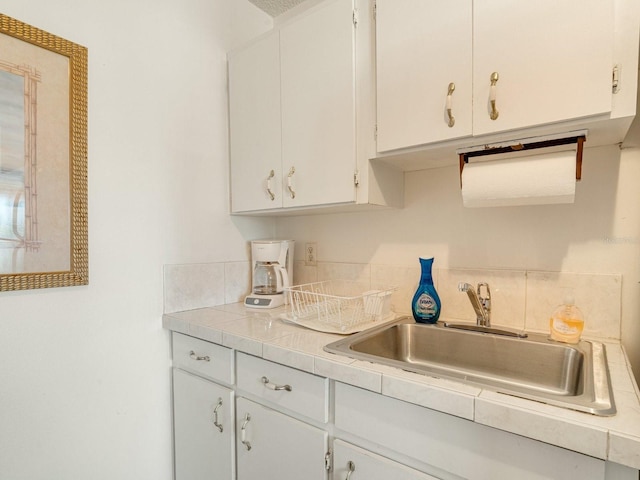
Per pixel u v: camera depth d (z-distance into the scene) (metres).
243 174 1.54
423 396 0.71
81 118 1.12
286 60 1.36
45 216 1.05
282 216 1.81
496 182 0.95
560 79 0.81
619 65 0.75
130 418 1.27
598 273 1.02
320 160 1.26
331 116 1.23
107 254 1.21
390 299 1.34
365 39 1.16
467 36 0.93
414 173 1.38
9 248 0.98
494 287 1.19
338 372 0.84
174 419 1.36
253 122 1.49
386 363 0.83
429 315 1.21
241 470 1.11
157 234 1.35
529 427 0.60
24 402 1.03
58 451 1.09
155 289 1.35
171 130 1.40
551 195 0.90
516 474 0.63
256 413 1.05
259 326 1.20
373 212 1.49
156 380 1.35
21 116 1.00
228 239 1.62
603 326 1.01
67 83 1.09
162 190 1.37
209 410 1.20
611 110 0.76
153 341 1.34
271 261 1.55
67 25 1.11
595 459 0.56
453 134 0.96
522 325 1.14
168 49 1.39
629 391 0.68
